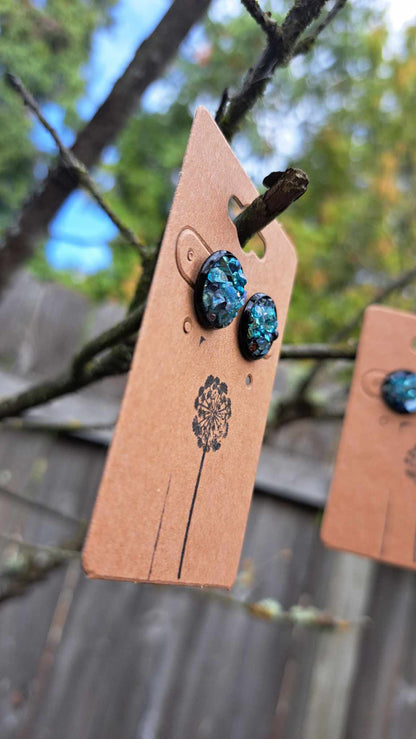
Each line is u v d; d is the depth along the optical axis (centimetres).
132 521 21
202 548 22
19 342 54
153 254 26
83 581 55
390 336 28
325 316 64
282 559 57
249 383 24
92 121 36
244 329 23
